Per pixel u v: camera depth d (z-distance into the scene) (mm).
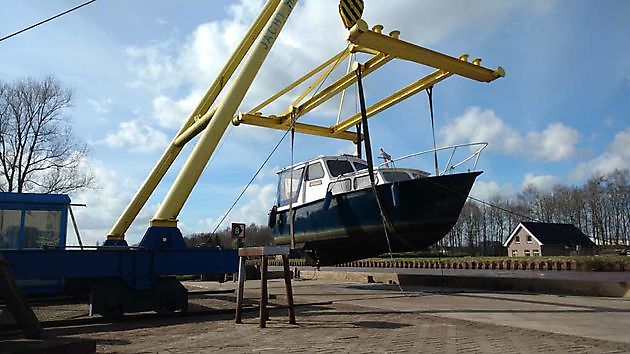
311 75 12641
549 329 5980
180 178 8227
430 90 12000
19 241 9047
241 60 11328
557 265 12047
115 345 5043
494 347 4773
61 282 9008
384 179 11578
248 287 14141
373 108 13602
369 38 9578
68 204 9555
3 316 7234
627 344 4938
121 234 10797
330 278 18297
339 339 5246
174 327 6398
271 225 15344
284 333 5699
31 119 24250
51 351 3793
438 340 5180
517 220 58406
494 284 11984
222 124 8609
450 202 10773
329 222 12656
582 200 58094
